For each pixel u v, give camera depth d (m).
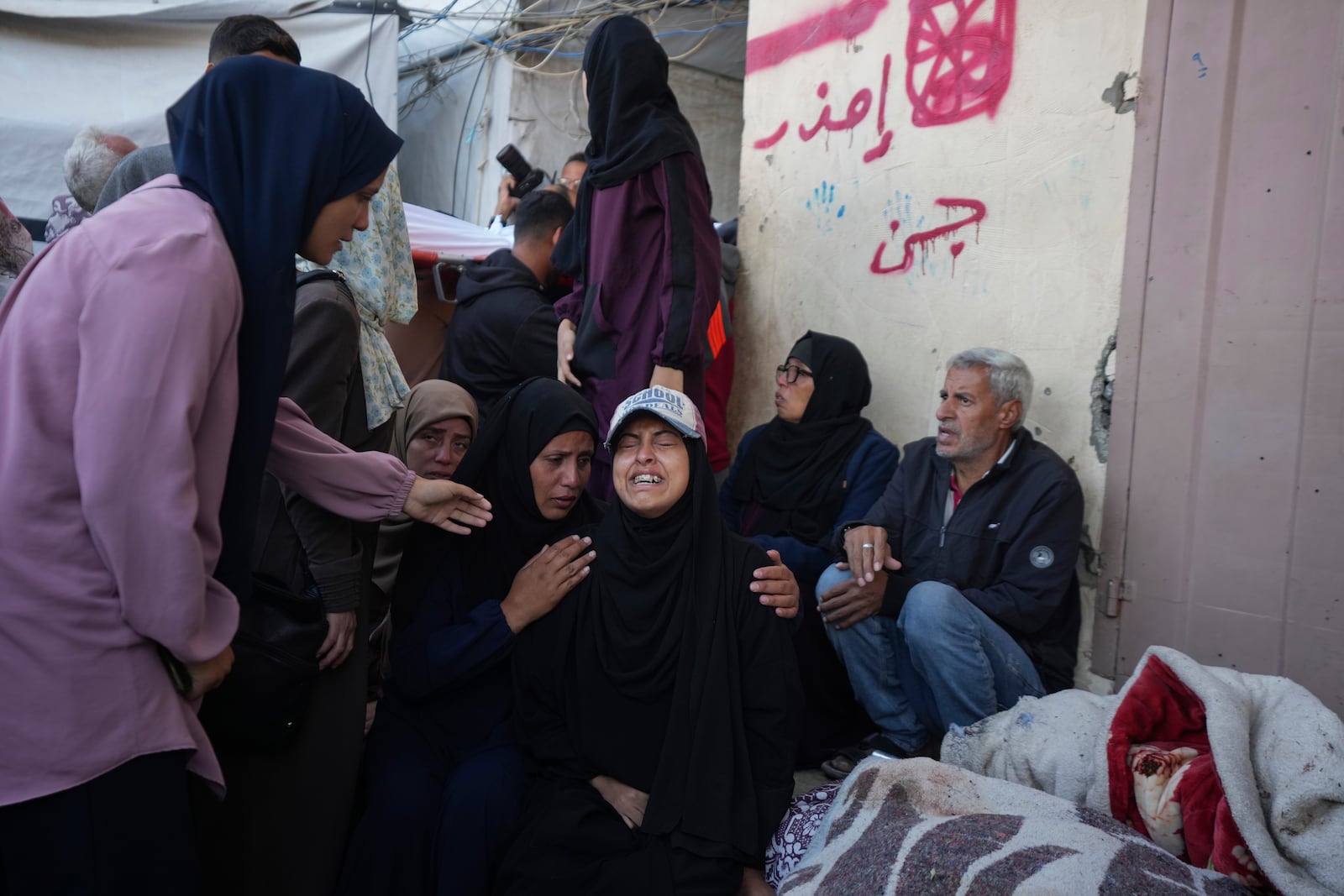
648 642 2.07
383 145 1.55
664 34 5.87
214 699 1.66
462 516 2.00
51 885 1.29
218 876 1.82
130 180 2.02
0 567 1.26
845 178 3.51
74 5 6.10
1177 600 2.45
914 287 3.22
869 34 3.39
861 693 2.66
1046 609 2.44
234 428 1.42
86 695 1.29
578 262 3.04
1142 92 2.54
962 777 1.93
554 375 3.15
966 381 2.53
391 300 2.24
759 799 2.03
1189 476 2.43
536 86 6.44
